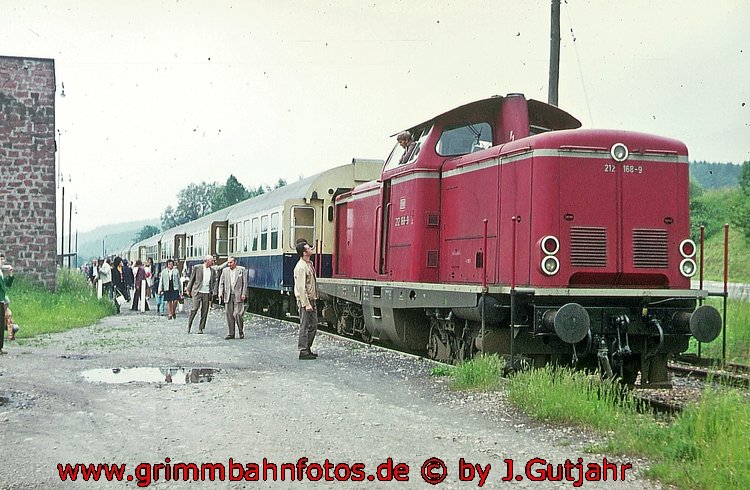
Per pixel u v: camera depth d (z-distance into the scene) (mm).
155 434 7195
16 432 7262
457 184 11336
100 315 22688
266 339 16094
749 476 5410
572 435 7141
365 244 15406
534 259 9375
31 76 29141
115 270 25281
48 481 5758
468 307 10078
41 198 29094
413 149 12508
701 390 10055
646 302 9273
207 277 17734
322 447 6746
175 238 37969
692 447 6219
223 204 103375
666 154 9648
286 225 19531
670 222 9602
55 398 8977
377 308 14023
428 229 11875
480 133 11586
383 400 8875
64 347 14266
